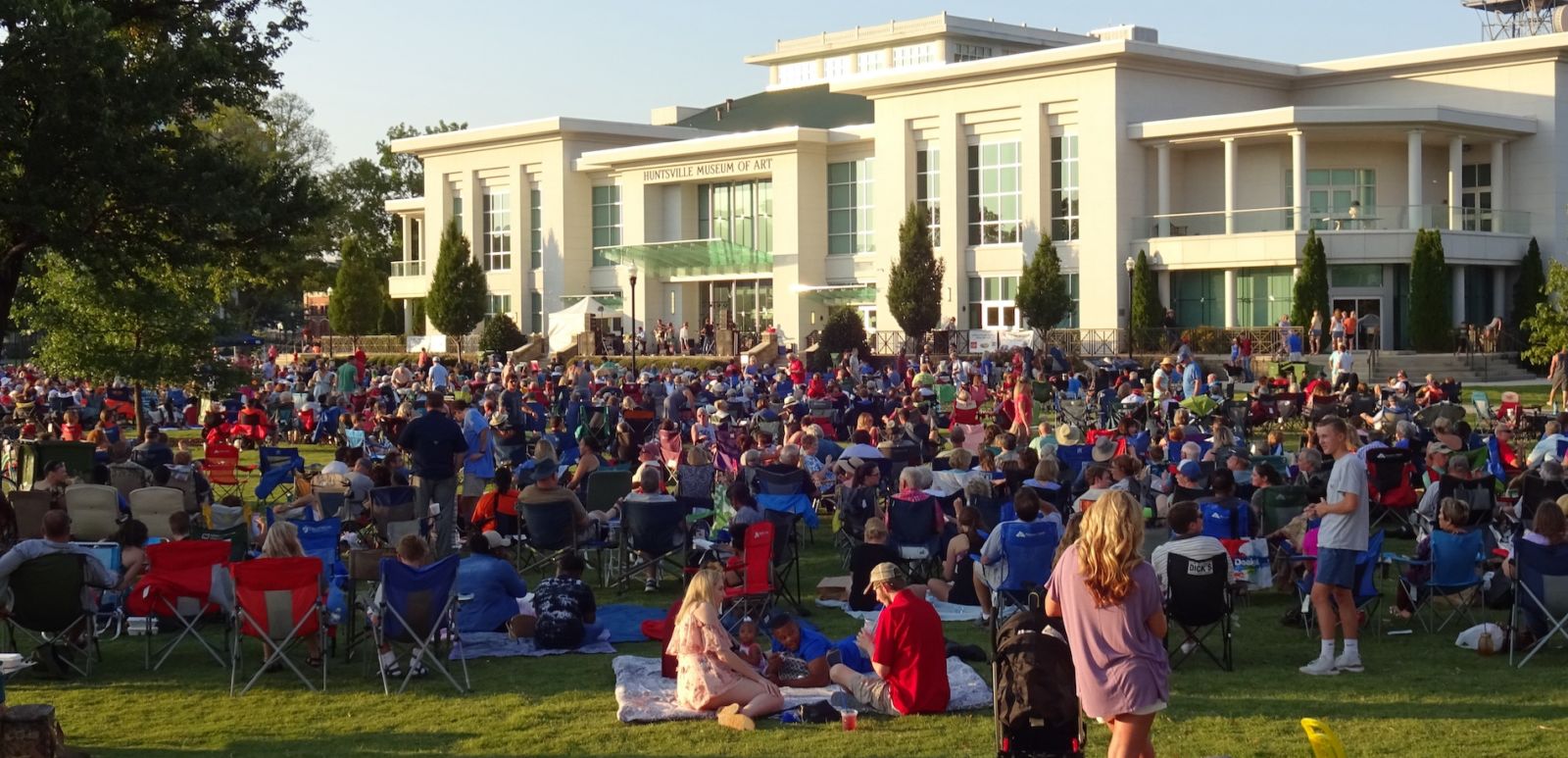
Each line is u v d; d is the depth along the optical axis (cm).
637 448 2550
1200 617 1202
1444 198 5988
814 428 2341
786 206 7025
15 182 1878
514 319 8106
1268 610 1488
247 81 2212
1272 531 1602
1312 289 5312
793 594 1622
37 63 1836
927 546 1614
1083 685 760
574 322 6894
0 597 1216
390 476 1825
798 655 1187
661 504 1614
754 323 7325
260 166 2191
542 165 7975
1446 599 1442
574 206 7925
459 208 8456
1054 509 1498
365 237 10800
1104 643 755
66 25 1814
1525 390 4622
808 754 980
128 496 1931
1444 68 6119
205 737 1056
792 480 1611
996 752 905
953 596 1517
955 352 5478
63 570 1227
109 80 1892
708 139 7212
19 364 6044
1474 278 5694
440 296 7600
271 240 2123
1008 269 6309
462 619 1362
